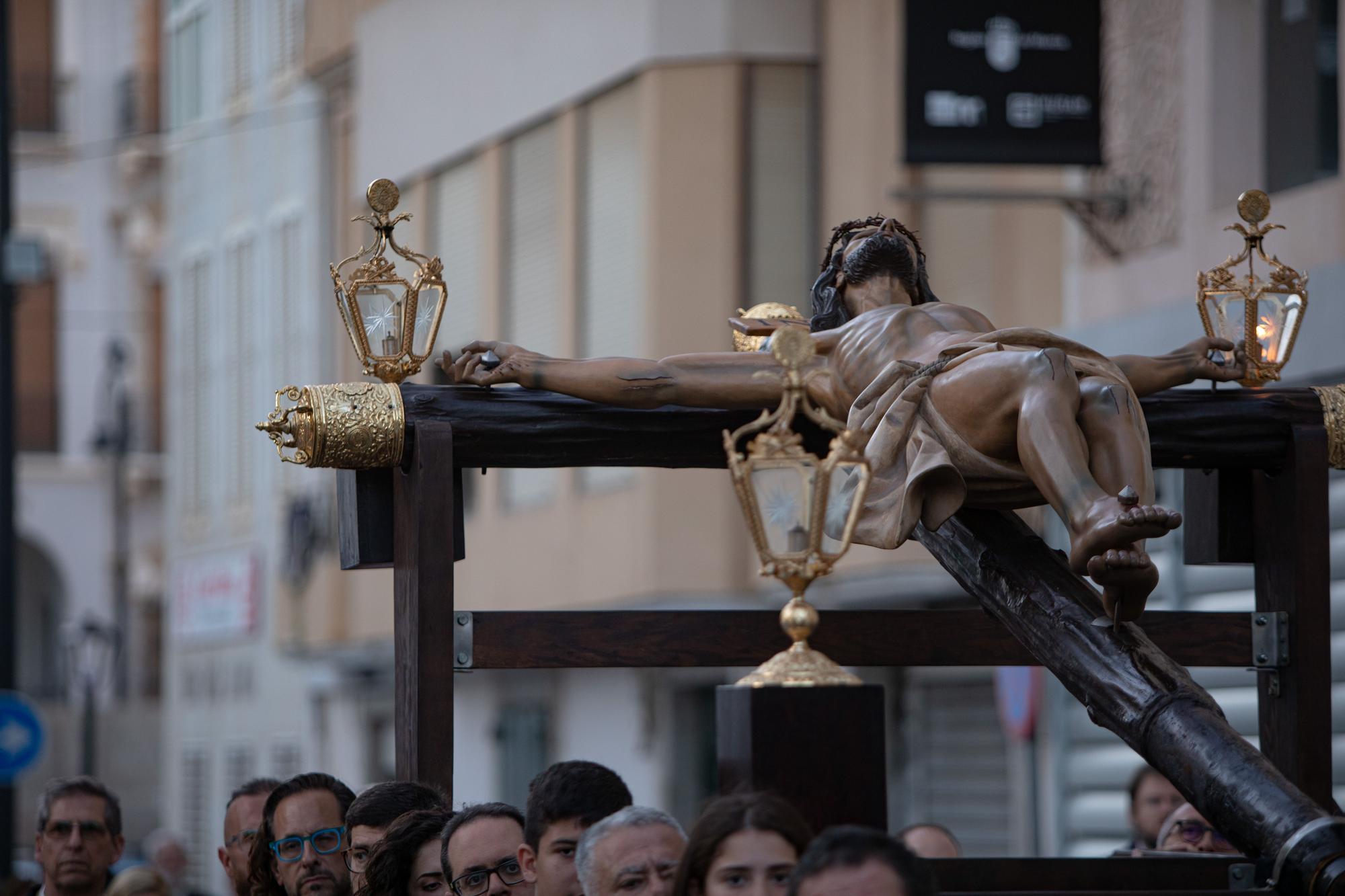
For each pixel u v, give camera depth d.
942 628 14.10
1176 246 30.92
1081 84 30.88
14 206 89.12
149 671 88.19
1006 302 36.88
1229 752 10.81
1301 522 13.76
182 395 71.00
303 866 15.38
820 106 41.50
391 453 13.23
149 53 86.56
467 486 49.88
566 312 45.25
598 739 49.19
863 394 12.20
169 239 71.88
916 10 30.62
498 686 53.50
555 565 45.88
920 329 12.72
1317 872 10.23
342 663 58.88
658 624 13.72
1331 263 27.20
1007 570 12.05
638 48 42.56
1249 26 30.08
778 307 14.34
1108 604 11.26
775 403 13.16
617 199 43.84
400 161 52.00
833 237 13.93
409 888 13.00
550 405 13.36
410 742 13.33
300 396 13.16
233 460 66.62
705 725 46.22
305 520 58.53
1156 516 10.69
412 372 13.42
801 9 41.53
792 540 10.05
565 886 11.73
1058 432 11.30
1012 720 27.78
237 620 65.94
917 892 8.00
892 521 11.66
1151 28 31.66
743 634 13.83
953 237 38.41
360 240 54.09
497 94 48.06
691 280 41.53
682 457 13.58
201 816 70.38
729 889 8.84
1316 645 13.80
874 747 9.99
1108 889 12.39
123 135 88.50
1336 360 26.81
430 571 13.11
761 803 8.98
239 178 65.88
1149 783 20.22
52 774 82.19
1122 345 31.42
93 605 89.75
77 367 89.69
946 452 11.82
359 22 53.94
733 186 41.44
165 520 88.81
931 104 30.61
